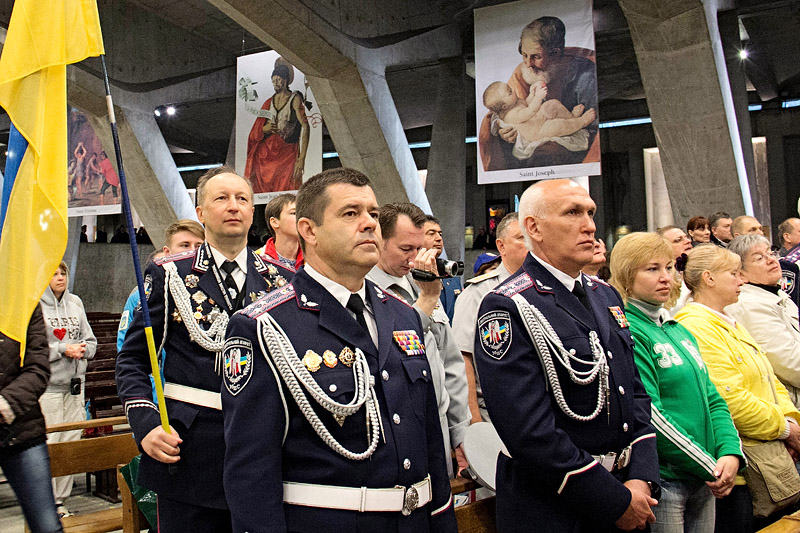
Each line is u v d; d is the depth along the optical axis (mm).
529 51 10117
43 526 2455
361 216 1725
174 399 2252
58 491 4648
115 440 3217
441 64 14648
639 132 20219
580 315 2084
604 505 1838
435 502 1761
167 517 2205
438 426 1839
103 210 14375
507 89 10211
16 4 2539
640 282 2582
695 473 2348
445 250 14164
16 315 2461
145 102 14461
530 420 1901
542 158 9961
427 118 21031
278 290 1794
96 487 5395
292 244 3543
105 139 14305
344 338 1678
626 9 9625
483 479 2330
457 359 2674
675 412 2486
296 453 1603
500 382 1967
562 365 1982
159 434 2131
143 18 14641
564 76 9906
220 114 20250
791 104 18266
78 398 5258
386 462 1615
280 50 10711
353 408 1592
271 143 12141
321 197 1734
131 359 2383
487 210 21734
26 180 2512
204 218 2453
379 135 12055
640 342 2539
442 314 2691
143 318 2371
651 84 10273
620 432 2035
